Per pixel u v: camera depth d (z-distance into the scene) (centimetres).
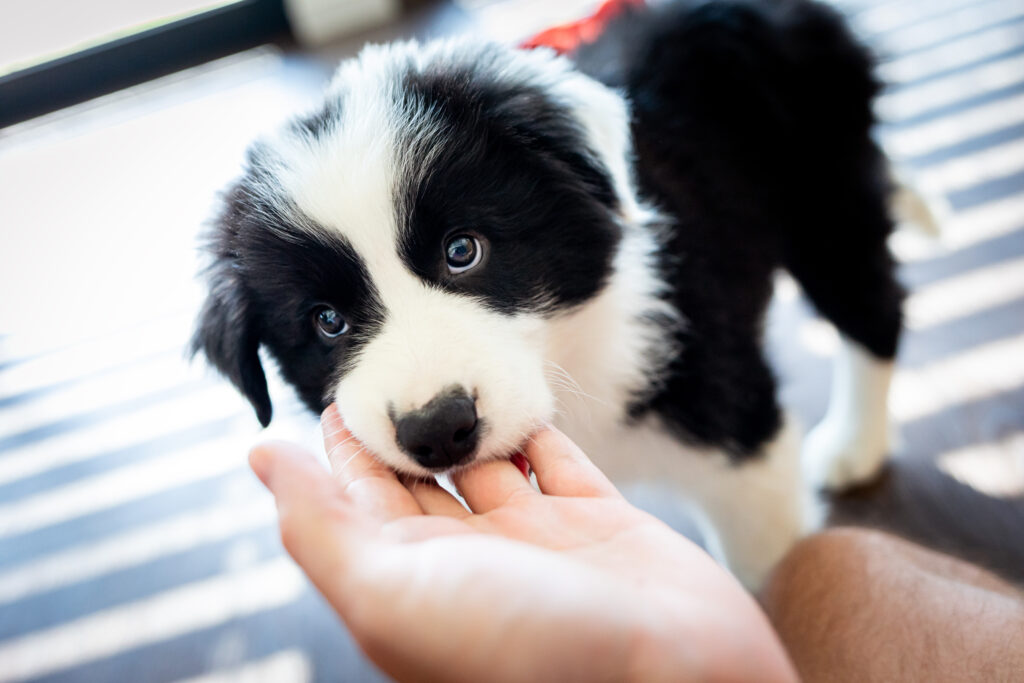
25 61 86
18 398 62
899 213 45
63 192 80
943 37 69
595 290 29
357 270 27
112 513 51
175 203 75
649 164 33
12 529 52
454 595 18
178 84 88
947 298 49
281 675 41
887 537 29
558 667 17
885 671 23
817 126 38
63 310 68
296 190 27
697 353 32
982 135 59
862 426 41
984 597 24
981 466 41
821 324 50
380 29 86
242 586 45
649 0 39
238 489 51
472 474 25
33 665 44
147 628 45
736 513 35
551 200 29
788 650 26
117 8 86
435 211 27
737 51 37
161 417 57
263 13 87
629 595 18
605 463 34
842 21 40
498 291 28
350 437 27
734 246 35
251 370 31
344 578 19
